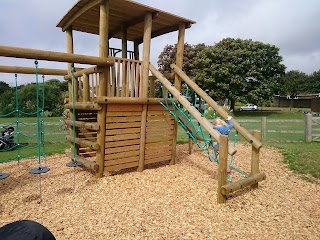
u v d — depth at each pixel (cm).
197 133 556
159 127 608
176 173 571
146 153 585
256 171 469
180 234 307
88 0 502
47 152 795
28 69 607
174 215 359
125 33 677
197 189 466
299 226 331
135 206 389
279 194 448
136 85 546
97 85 522
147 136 582
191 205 395
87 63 462
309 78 5675
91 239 295
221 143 395
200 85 3431
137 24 667
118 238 297
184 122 573
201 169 613
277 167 632
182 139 1116
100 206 388
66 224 331
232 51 3284
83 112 652
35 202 403
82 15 588
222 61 3325
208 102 541
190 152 793
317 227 329
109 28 725
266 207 392
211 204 399
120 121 528
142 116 562
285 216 361
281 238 301
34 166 623
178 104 586
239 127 478
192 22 618
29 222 175
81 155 650
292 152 769
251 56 3256
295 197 434
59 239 294
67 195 431
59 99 2497
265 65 3359
